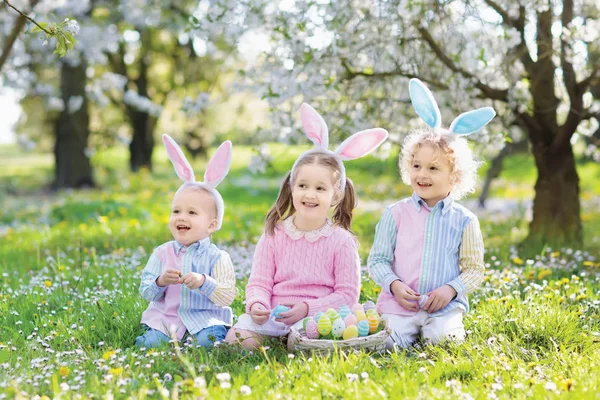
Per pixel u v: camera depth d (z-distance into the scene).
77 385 3.23
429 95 4.43
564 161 7.86
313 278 4.26
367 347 3.84
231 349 3.92
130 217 11.31
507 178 23.31
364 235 9.59
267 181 21.67
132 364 3.61
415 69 6.92
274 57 6.94
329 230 4.34
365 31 6.54
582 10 7.19
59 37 4.40
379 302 4.39
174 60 25.58
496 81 7.48
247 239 8.70
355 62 7.09
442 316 4.20
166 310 4.32
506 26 6.67
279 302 4.26
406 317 4.24
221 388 3.13
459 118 4.39
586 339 4.09
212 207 4.46
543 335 4.13
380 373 3.43
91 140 25.03
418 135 4.47
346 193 4.46
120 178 22.89
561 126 7.70
